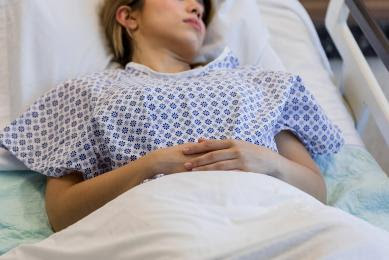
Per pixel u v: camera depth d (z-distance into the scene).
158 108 1.10
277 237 0.72
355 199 1.19
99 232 0.82
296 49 1.71
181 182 0.86
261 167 1.04
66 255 0.82
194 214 0.79
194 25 1.33
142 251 0.75
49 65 1.32
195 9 1.34
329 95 1.58
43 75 1.31
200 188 0.85
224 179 0.87
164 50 1.35
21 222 1.09
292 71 1.64
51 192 1.10
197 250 0.71
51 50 1.33
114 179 1.00
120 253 0.77
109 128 1.08
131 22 1.40
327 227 0.73
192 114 1.11
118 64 1.44
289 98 1.21
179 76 1.27
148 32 1.34
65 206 1.04
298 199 0.86
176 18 1.31
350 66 1.60
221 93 1.14
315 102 1.23
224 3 1.56
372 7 2.30
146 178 0.99
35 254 0.86
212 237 0.74
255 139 1.11
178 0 1.33
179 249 0.72
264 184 0.88
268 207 0.83
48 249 0.84
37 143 1.18
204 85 1.14
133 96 1.10
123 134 1.09
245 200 0.84
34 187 1.19
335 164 1.32
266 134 1.13
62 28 1.36
